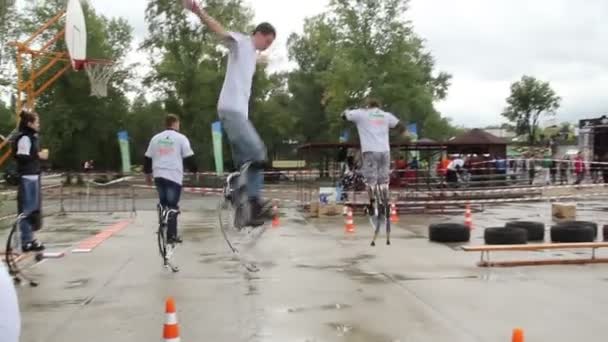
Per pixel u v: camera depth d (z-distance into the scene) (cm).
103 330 534
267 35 604
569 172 2930
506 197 2116
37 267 838
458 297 645
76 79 3822
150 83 4094
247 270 806
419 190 1919
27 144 811
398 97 3512
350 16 3569
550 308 596
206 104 3997
